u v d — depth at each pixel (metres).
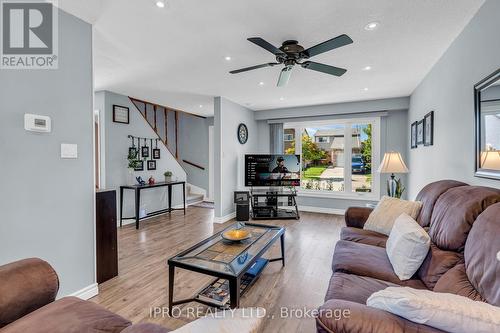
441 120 2.77
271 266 2.76
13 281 1.15
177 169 5.78
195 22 2.08
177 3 1.83
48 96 1.86
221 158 4.70
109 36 2.32
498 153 1.66
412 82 3.71
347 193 5.32
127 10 1.92
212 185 6.93
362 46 2.53
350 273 1.66
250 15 1.98
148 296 2.19
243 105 5.36
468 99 2.10
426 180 3.37
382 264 1.74
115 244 2.55
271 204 5.36
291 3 1.83
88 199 2.15
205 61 2.90
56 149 1.91
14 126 1.68
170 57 2.79
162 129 6.79
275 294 2.21
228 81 3.67
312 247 3.34
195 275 2.57
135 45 2.50
